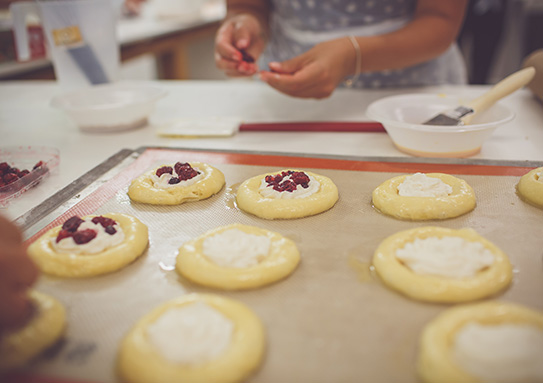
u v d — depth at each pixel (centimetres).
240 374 81
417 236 118
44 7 214
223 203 143
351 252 118
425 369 80
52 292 106
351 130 192
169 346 83
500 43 435
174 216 137
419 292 100
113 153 180
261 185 145
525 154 162
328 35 242
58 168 168
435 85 251
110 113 194
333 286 106
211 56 557
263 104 232
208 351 84
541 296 100
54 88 281
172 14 505
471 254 107
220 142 187
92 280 111
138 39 401
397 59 209
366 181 150
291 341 90
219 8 584
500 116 168
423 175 142
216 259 112
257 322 92
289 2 241
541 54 201
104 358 87
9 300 80
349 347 88
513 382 74
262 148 179
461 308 91
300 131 195
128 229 124
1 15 358
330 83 190
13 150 173
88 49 227
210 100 243
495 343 79
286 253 113
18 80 321
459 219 129
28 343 87
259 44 230
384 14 234
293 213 133
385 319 95
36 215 133
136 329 90
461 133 153
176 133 193
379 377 81
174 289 107
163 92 206
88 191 148
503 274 103
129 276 112
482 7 411
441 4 213
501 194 138
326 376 82
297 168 159
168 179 150
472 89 234
